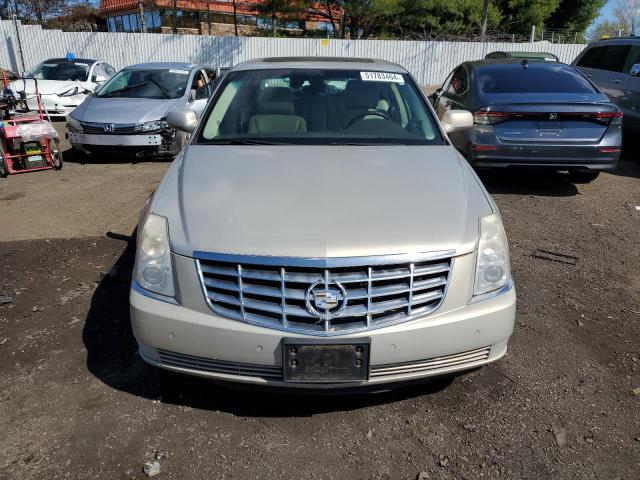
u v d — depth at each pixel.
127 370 3.01
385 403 2.79
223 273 2.37
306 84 3.95
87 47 22.34
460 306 2.46
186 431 2.57
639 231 5.43
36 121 7.61
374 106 3.81
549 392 2.89
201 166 3.07
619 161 8.77
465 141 6.17
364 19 26.28
